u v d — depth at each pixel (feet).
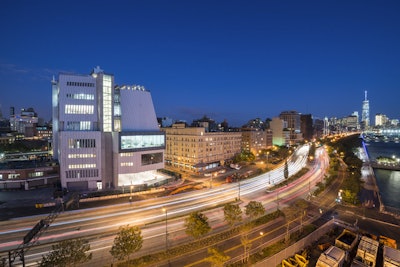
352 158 428.97
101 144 282.36
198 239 154.10
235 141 484.33
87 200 232.53
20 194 246.88
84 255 104.73
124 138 290.56
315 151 636.89
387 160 542.16
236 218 155.12
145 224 179.11
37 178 272.92
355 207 226.38
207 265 126.62
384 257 126.82
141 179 327.88
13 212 198.49
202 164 395.14
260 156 551.59
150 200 238.07
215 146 431.84
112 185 292.81
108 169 292.40
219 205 220.23
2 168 269.64
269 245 147.95
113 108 305.32
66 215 196.03
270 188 283.18
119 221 185.47
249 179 337.72
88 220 186.80
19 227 171.73
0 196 240.32
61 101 279.28
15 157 459.73
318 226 181.06
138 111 338.13
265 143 634.43
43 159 363.76
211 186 293.84
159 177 339.98
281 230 172.35
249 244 140.15
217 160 436.35
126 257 134.62
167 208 215.31
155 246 148.25
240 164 450.30
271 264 129.08
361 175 359.05
